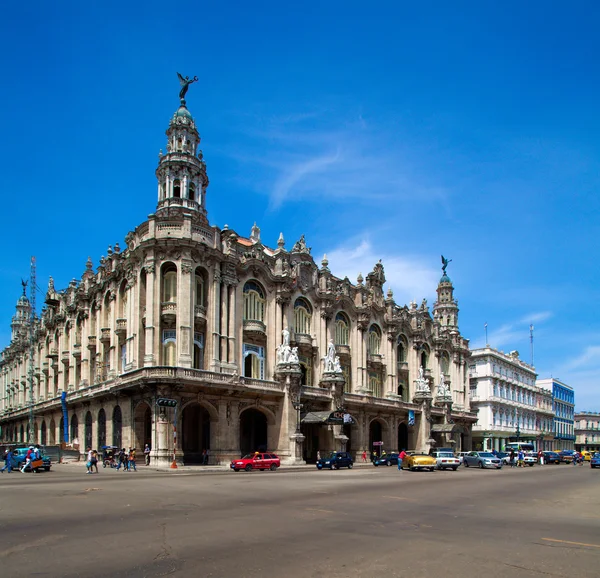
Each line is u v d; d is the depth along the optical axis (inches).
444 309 4202.8
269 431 2378.2
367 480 1380.4
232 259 2340.1
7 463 1852.9
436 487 1200.2
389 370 3208.7
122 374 2172.7
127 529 617.3
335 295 2888.8
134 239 2330.2
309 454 2667.3
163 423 1973.4
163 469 1846.7
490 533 617.9
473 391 4547.2
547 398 5703.7
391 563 472.4
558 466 2741.1
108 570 446.3
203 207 2450.8
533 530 643.5
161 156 2459.4
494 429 4451.3
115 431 2319.1
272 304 2529.5
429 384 3617.1
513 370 4985.2
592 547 549.6
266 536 580.1
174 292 2190.0
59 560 477.1
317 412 2509.8
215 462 2101.4
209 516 714.8
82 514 730.2
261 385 2288.4
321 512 758.5
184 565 461.1
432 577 432.8
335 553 506.0
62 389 3110.2
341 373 2669.8
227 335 2290.8
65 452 2487.7
